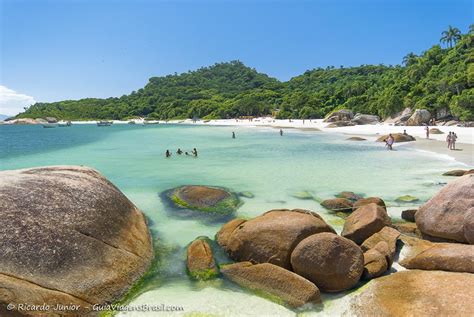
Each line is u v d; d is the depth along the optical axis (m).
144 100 174.75
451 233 8.47
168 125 108.69
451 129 47.19
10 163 24.30
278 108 125.62
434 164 20.12
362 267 6.90
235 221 9.25
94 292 6.12
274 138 45.31
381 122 74.88
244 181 16.62
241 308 6.20
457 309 5.26
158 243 9.20
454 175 16.52
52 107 175.25
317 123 80.94
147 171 19.86
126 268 7.06
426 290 5.90
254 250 7.61
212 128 79.94
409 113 68.75
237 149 31.53
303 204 12.62
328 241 6.91
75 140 48.22
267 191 14.55
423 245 7.97
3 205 6.48
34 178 7.83
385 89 92.56
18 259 5.79
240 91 178.25
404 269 7.38
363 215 9.21
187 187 14.15
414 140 35.09
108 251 7.05
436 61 85.81
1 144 42.12
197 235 9.79
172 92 183.38
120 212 8.45
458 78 64.50
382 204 11.32
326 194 14.01
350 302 6.22
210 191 13.21
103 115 164.25
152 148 34.09
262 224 7.96
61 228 6.67
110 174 18.97
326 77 160.62
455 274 6.28
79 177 8.72
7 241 5.93
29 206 6.73
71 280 6.02
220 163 22.67
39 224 6.47
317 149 30.20
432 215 9.10
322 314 6.02
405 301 5.76
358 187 15.02
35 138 54.44
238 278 7.08
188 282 7.20
